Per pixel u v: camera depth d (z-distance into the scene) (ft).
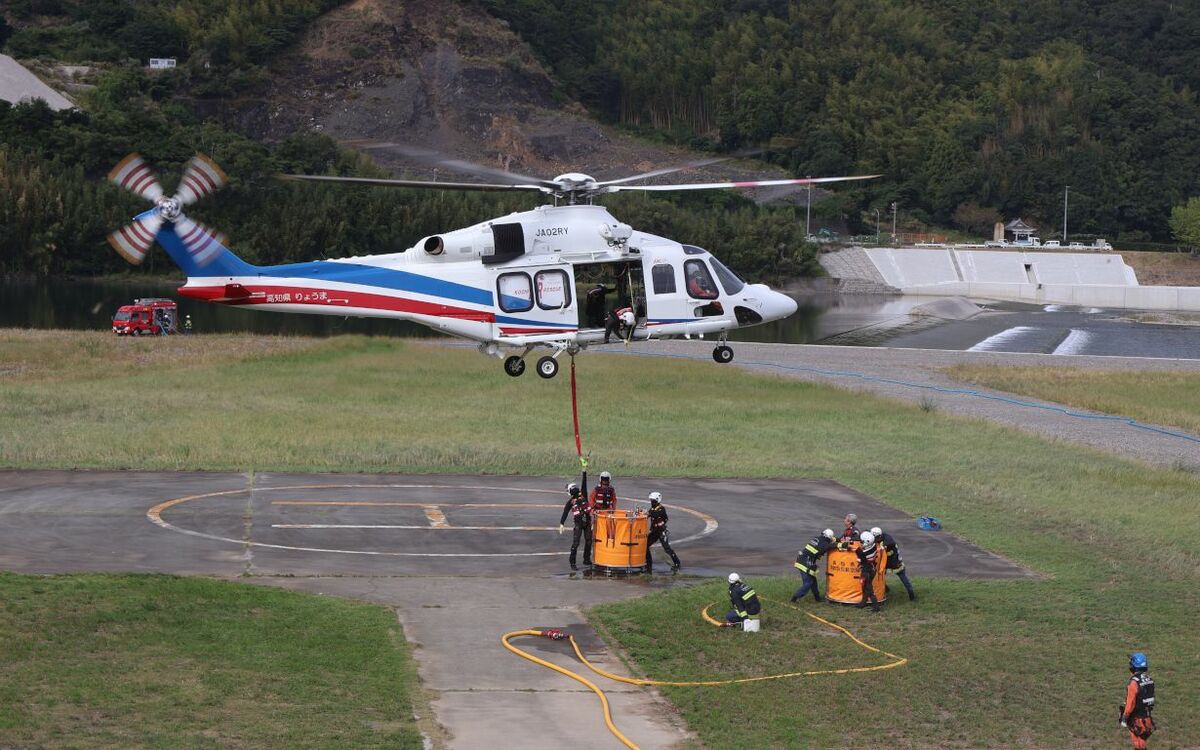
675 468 141.38
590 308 110.83
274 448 143.84
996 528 112.06
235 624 73.67
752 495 125.08
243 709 60.75
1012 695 69.51
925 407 197.67
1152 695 61.05
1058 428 190.19
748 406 196.65
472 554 95.96
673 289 111.65
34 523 99.25
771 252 626.64
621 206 608.19
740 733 62.59
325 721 59.82
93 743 55.47
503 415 180.65
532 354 239.71
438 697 64.85
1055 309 555.69
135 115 590.55
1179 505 127.34
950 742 62.90
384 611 78.74
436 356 241.35
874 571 85.15
